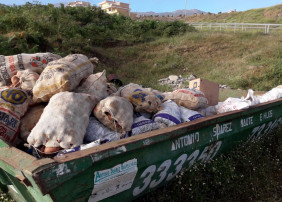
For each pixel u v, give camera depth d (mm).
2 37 11156
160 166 2668
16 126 2789
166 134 2564
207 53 16750
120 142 2258
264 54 14359
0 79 3766
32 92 3182
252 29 24953
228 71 12844
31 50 10719
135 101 3289
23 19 13711
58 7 20469
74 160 1902
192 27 22672
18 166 1873
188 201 3172
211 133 3191
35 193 2129
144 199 2982
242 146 3902
